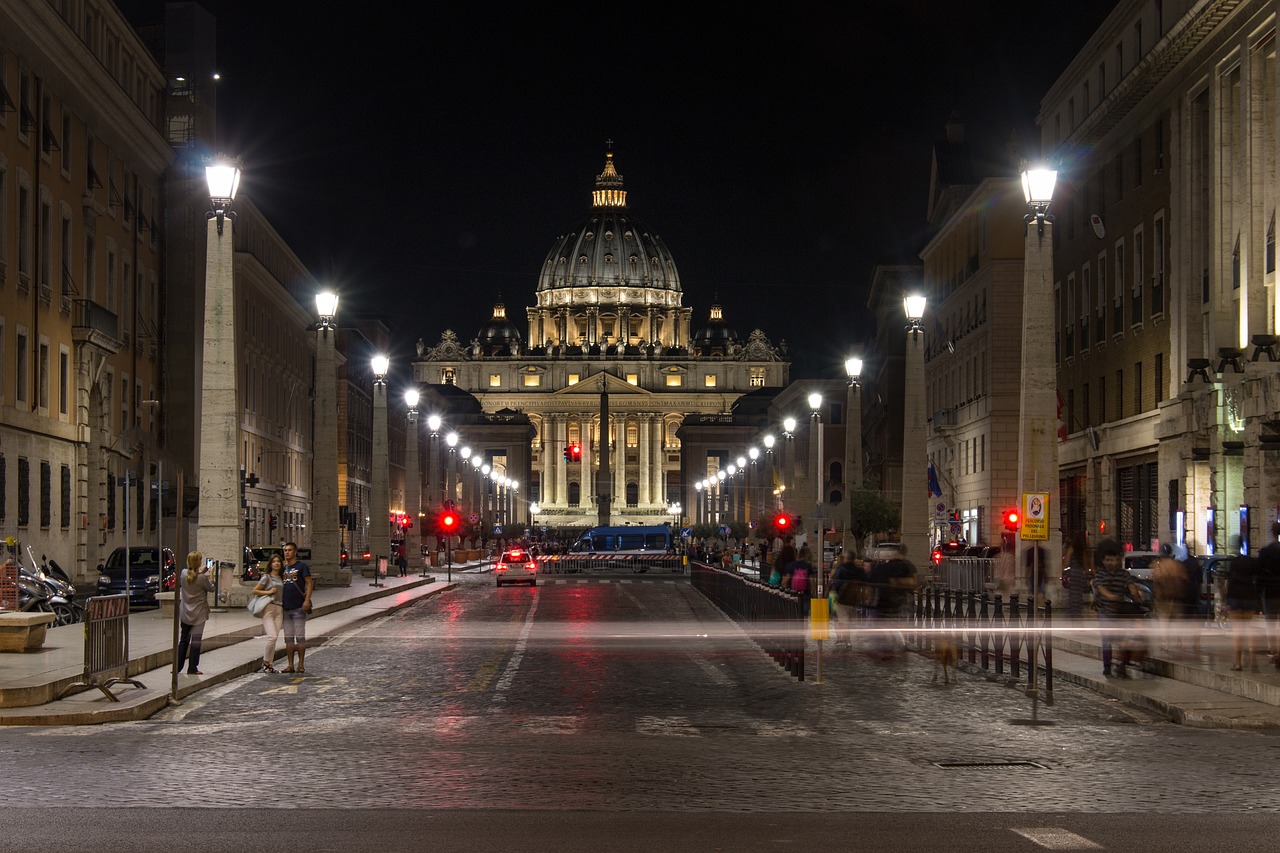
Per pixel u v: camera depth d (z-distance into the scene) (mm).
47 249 54062
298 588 26938
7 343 49094
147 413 67562
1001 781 15312
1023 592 35125
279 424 99812
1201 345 49750
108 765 15922
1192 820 13094
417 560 81375
